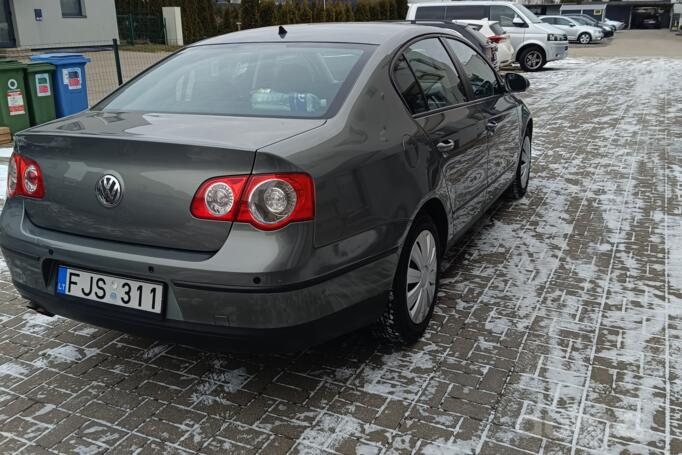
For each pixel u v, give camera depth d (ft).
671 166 22.88
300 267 7.80
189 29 94.89
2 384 9.77
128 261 8.21
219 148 7.64
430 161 10.57
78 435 8.54
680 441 8.16
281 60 10.71
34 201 9.13
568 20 112.37
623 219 17.11
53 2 69.92
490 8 61.21
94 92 45.42
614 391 9.26
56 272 9.00
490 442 8.20
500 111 14.94
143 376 9.95
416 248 10.40
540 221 17.04
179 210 7.91
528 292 12.68
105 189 8.32
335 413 8.87
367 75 9.96
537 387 9.39
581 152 25.34
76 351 10.78
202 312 7.95
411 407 8.97
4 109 29.58
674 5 185.88
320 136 8.50
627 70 60.59
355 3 126.62
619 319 11.51
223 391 9.50
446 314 11.76
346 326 8.91
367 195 8.81
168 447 8.25
